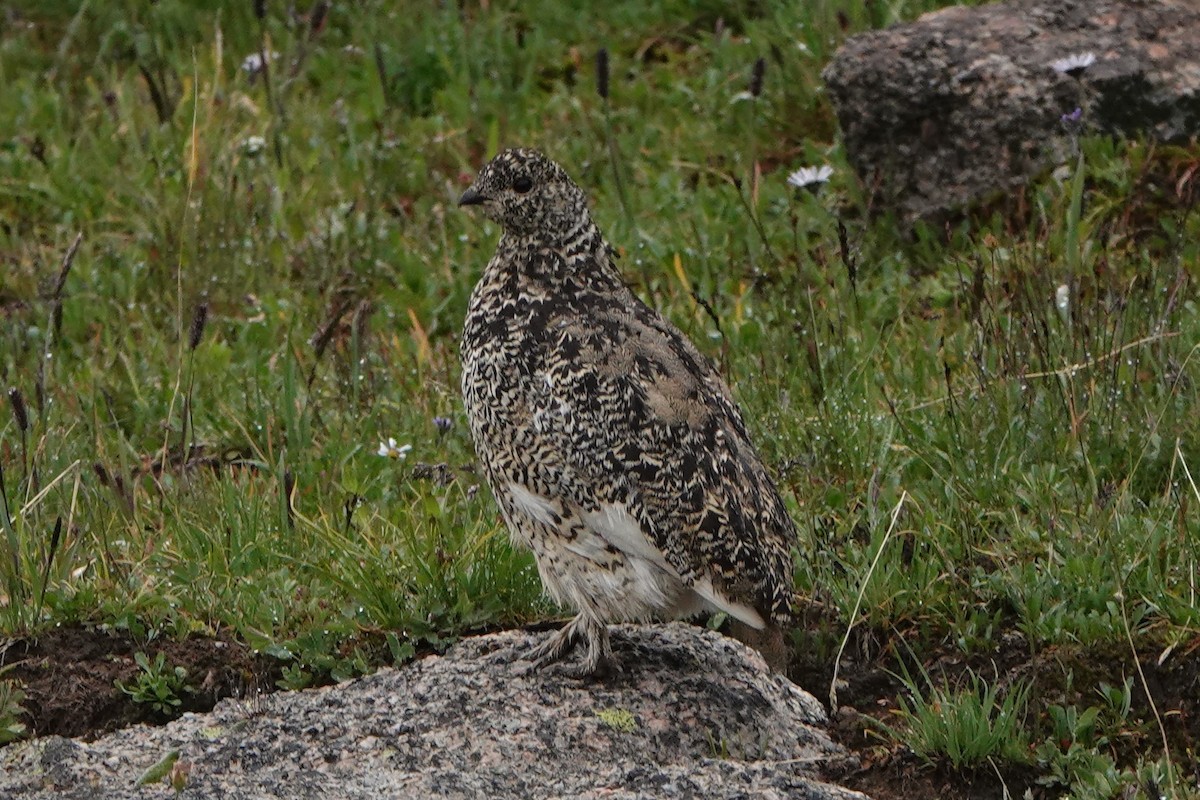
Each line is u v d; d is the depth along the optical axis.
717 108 21.39
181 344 17.16
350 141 21.17
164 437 16.06
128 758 11.29
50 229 20.06
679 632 12.77
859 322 16.98
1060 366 15.20
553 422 11.84
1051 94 18.41
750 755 11.94
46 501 14.70
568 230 12.49
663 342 12.34
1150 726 12.31
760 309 17.25
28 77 23.19
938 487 14.44
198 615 13.30
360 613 13.25
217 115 21.52
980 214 18.62
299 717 11.73
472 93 22.06
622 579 11.83
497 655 12.38
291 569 13.80
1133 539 13.40
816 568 13.72
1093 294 16.62
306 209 20.06
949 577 13.52
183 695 12.73
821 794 11.15
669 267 18.48
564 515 11.94
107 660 12.97
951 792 11.94
